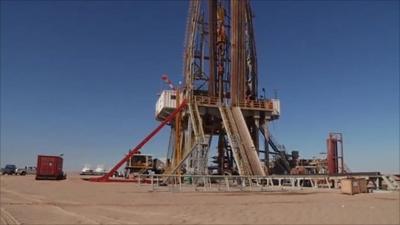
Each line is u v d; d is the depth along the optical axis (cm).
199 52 5769
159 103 6106
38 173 5394
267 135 5328
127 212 1636
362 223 1220
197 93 5647
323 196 2364
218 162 5441
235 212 1559
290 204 1875
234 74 5388
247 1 5750
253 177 3419
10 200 2245
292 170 4922
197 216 1450
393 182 2656
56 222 1372
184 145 5422
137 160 6912
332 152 4247
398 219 1295
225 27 5747
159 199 2267
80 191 2998
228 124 4900
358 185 2480
